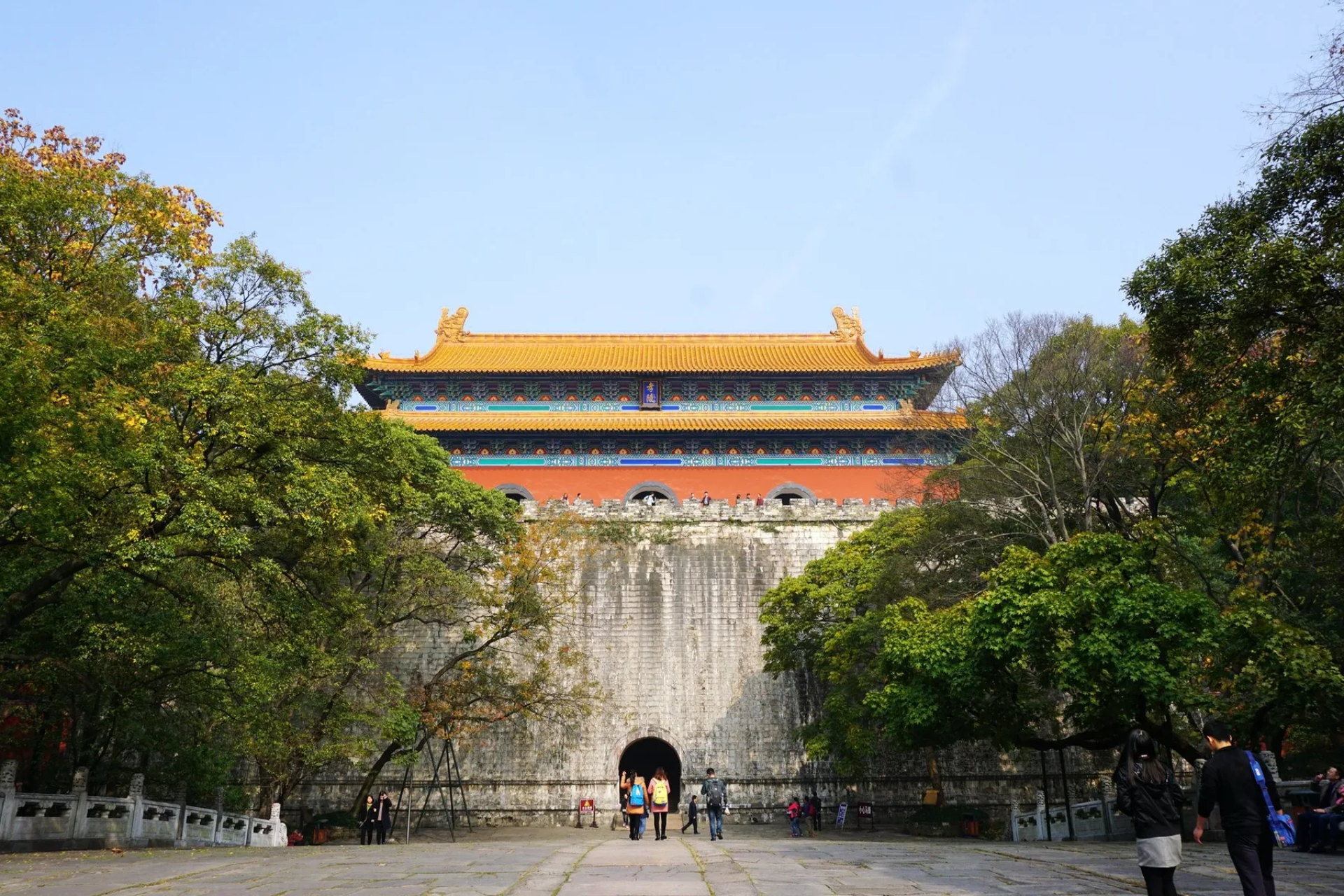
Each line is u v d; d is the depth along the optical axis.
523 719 46.03
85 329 21.59
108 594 25.17
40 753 33.44
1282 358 20.44
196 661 28.94
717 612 52.12
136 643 25.89
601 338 67.75
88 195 23.62
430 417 61.16
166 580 26.55
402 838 42.12
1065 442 37.66
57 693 30.80
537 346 67.19
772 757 48.97
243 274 27.38
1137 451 34.84
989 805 47.44
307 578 29.41
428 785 47.97
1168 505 38.94
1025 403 37.78
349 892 14.13
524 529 46.75
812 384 63.12
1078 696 27.16
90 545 22.73
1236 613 25.59
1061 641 26.61
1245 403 21.53
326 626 29.06
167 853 23.00
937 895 13.75
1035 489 38.78
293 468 25.72
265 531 27.56
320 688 38.12
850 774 42.62
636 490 60.62
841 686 42.34
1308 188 20.34
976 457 41.03
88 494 22.97
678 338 68.00
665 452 61.47
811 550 53.81
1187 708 26.67
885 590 40.12
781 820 47.88
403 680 50.12
